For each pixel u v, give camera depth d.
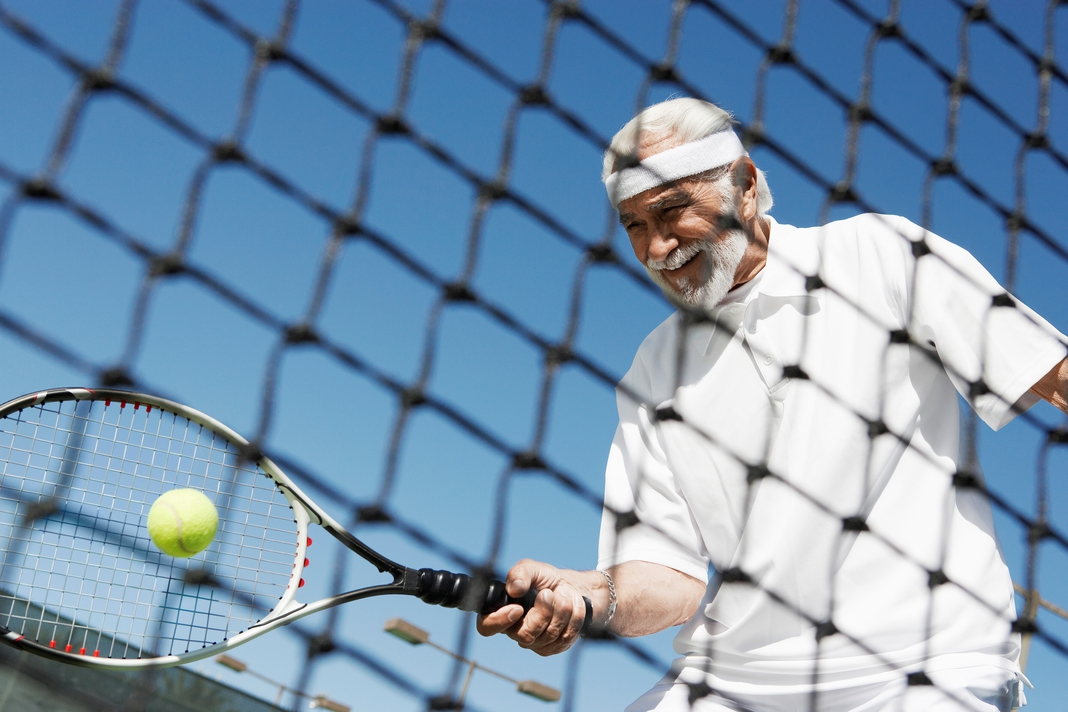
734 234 2.66
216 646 2.40
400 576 2.37
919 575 2.29
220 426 2.59
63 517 2.45
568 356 1.96
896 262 2.51
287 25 1.70
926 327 2.41
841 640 2.31
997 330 2.31
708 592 2.67
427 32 1.86
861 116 2.47
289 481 2.53
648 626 2.60
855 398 2.45
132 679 4.94
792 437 2.50
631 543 2.71
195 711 5.26
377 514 1.72
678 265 2.67
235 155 1.63
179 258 1.55
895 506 2.37
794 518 2.41
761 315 2.66
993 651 2.19
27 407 2.45
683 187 2.62
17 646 2.25
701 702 2.42
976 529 2.33
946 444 2.44
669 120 2.75
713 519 2.63
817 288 2.62
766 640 2.42
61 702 4.58
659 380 2.84
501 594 2.32
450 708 1.77
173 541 2.52
